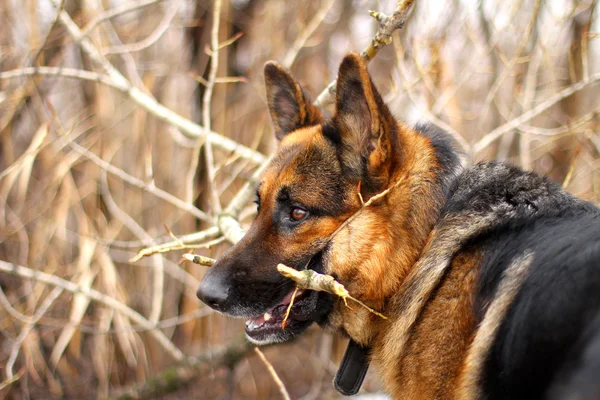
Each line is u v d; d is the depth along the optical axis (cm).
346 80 128
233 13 234
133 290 204
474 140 183
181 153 210
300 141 136
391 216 129
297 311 133
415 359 124
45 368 196
